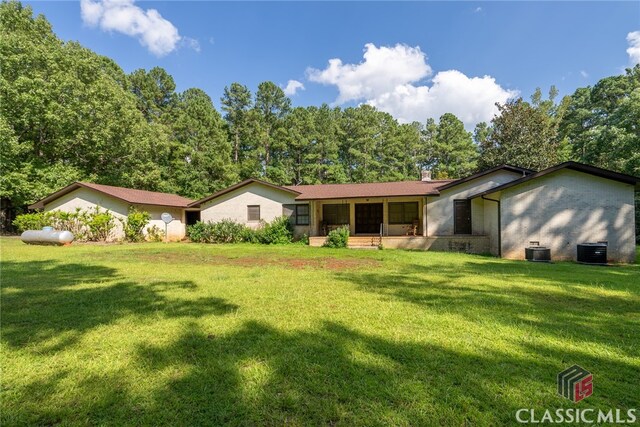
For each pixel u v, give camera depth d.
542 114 25.25
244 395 2.35
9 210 22.42
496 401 2.27
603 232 11.00
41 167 20.81
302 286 6.07
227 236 17.52
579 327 3.78
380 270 8.10
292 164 37.78
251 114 36.09
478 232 14.97
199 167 30.89
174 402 2.26
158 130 28.16
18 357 2.97
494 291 5.70
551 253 11.39
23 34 20.61
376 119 42.44
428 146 44.47
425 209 15.52
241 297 5.21
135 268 8.25
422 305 4.73
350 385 2.48
